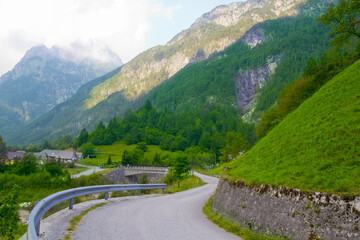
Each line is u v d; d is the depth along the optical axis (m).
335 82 16.14
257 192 10.20
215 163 101.56
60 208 13.25
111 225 9.44
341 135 10.41
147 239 7.87
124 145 171.88
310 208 7.80
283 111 40.75
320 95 15.97
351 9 24.05
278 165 11.47
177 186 37.56
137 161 97.19
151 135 174.00
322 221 7.36
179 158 39.25
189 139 167.00
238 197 11.44
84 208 12.74
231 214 11.43
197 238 8.50
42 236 7.37
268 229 8.91
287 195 8.74
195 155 98.69
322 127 11.94
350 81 14.52
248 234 9.35
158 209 14.38
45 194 30.59
